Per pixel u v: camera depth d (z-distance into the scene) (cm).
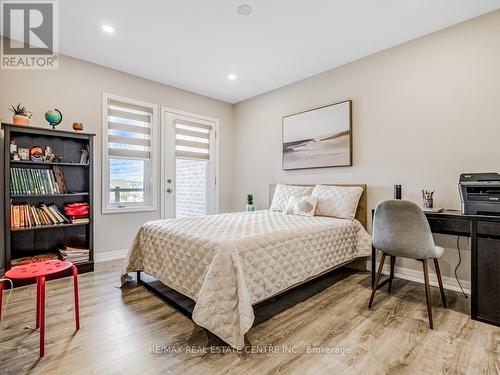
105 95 340
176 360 146
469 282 241
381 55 298
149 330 176
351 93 325
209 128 455
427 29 257
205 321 157
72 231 313
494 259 185
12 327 178
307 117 369
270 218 289
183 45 289
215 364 143
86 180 316
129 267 250
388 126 292
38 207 283
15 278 152
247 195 464
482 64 234
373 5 224
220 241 178
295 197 339
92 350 154
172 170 408
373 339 167
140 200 381
